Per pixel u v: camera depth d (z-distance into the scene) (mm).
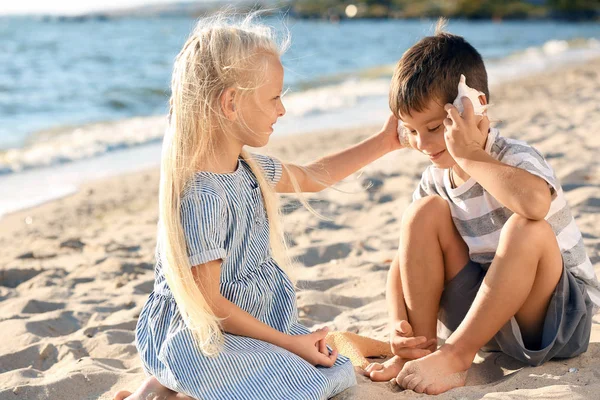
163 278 2123
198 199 1976
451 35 2322
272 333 2057
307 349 2080
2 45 28500
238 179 2123
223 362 1955
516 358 2279
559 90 11398
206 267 1963
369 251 3879
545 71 15438
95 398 2311
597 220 3982
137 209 5414
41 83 15797
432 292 2318
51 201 5680
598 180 4871
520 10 70750
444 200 2328
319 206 4871
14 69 19047
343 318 2928
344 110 10727
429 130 2227
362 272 3510
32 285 3662
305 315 3004
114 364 2605
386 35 42562
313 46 31250
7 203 5629
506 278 2088
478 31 45531
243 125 2084
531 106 9578
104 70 19141
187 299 1941
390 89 2291
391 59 23672
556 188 2137
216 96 2049
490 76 14969
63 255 4230
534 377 2111
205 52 2051
